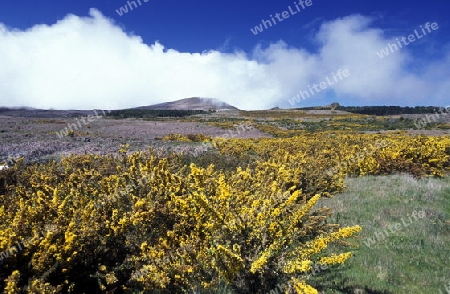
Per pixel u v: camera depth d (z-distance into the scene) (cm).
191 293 480
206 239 514
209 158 1358
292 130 4566
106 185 709
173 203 612
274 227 486
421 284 549
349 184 1239
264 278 466
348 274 571
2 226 471
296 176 1055
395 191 1108
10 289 364
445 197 1072
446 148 1655
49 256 422
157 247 535
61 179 891
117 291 481
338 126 5188
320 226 689
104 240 488
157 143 2331
